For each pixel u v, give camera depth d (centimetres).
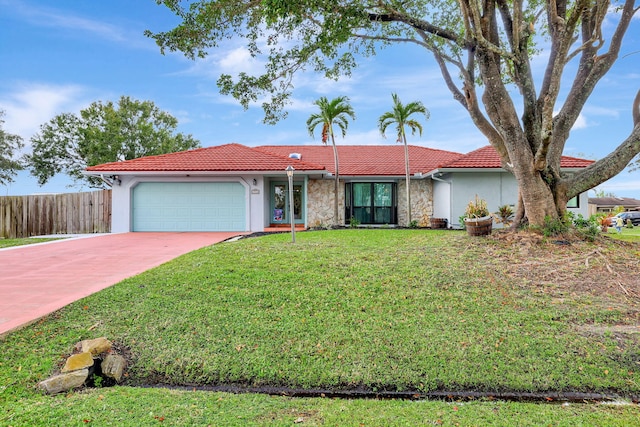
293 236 1105
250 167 1630
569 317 557
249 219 1662
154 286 687
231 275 745
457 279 705
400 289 666
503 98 898
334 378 441
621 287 656
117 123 2936
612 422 348
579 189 960
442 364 459
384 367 457
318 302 621
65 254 1075
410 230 1491
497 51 860
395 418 354
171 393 409
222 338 515
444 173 1702
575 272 724
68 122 2894
